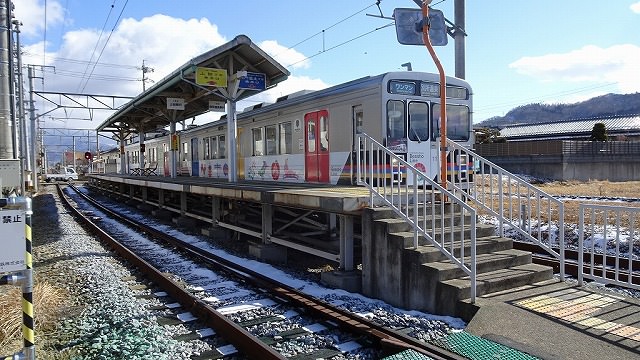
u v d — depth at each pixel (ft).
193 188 41.83
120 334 17.37
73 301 22.26
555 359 14.08
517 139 198.90
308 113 37.29
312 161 36.96
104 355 15.57
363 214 23.02
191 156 65.67
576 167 126.31
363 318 18.12
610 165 133.59
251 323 18.90
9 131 37.01
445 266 19.81
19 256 12.44
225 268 27.99
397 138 30.83
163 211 61.31
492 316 17.15
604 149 137.28
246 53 41.60
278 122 41.78
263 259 32.22
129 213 67.77
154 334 17.17
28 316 12.69
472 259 18.47
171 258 32.55
